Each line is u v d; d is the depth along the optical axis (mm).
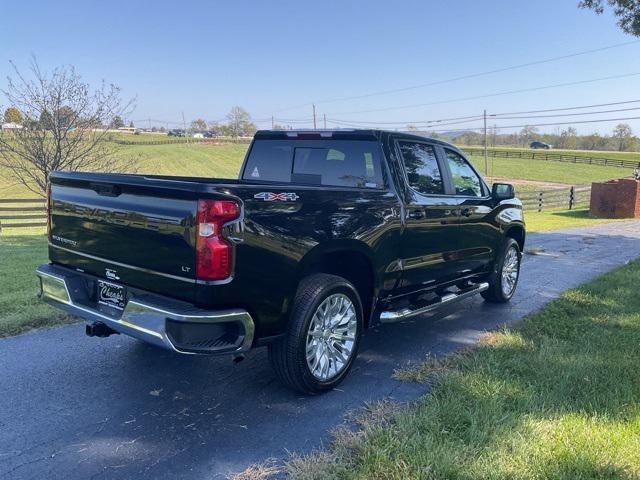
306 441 3330
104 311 3789
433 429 3332
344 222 4016
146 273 3506
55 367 4461
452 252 5492
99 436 3379
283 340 3764
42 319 5555
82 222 3953
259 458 3135
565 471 2908
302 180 5148
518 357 4625
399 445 3133
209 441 3330
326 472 2930
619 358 4555
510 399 3791
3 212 24422
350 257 4332
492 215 6207
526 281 8445
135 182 3467
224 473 2980
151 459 3121
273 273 3516
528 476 2859
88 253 3949
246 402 3887
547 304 6668
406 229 4695
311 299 3803
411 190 4816
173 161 64938
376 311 4684
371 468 2941
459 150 5801
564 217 25672
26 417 3598
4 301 6090
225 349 3324
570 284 8203
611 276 8492
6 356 4668
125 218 3586
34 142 14477
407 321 6059
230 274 3256
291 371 3807
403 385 4203
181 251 3277
